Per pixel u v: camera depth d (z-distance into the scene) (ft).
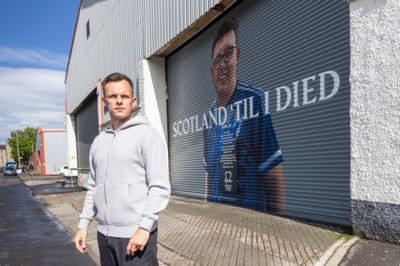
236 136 25.57
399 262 11.55
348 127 16.92
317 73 18.80
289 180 20.79
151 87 35.65
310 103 19.26
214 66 28.19
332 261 12.48
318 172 18.72
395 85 13.48
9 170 167.94
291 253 13.91
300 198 19.97
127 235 7.64
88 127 67.15
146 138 7.83
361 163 14.58
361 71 14.69
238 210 23.94
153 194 7.57
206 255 15.23
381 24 13.97
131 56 39.45
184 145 33.17
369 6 14.40
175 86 34.68
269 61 22.38
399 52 13.38
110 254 7.99
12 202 46.70
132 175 7.81
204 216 22.68
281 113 21.43
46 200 47.60
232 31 25.88
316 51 18.85
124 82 8.05
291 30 20.58
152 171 7.68
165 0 31.65
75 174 78.59
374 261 11.86
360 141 14.65
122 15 42.37
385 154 13.74
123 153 7.82
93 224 25.48
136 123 8.02
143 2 36.06
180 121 33.86
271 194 22.21
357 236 14.69
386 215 13.62
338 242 14.37
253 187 23.84
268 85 22.45
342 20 17.24
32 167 231.30
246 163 24.53
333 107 17.80
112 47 46.57
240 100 25.17
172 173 35.53
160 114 35.86
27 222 30.22
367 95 14.43
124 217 7.69
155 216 7.48
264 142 22.82
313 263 12.66
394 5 13.57
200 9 26.63
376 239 13.93
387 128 13.70
